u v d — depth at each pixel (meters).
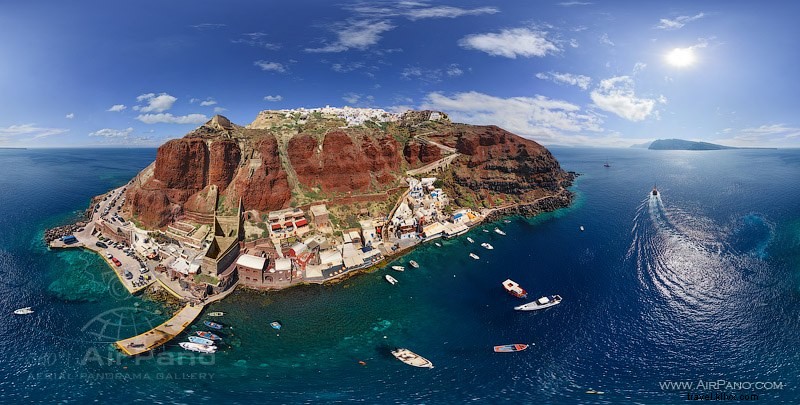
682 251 157.62
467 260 155.88
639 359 93.50
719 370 88.25
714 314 111.25
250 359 92.56
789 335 99.81
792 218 190.25
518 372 89.38
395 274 142.88
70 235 159.75
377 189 194.38
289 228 156.12
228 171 165.12
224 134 174.38
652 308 115.62
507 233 188.88
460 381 85.88
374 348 99.06
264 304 119.06
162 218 156.00
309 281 133.38
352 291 129.25
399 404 76.69
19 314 105.81
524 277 139.75
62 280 126.62
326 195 179.62
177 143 160.25
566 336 103.88
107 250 148.00
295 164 182.00
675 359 93.00
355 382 84.81
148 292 121.06
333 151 189.75
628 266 145.88
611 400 77.81
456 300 124.38
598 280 135.12
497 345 100.75
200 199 160.38
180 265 128.00
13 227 178.25
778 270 135.12
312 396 78.94
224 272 128.25
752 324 105.44
